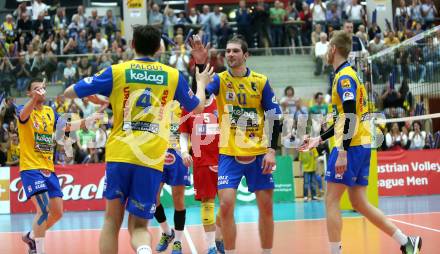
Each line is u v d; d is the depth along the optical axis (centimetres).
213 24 2234
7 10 2547
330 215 639
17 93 1773
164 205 1589
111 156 505
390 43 2083
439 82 1421
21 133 754
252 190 640
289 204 1550
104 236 498
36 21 2173
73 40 2047
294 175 1725
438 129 1762
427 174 1670
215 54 1450
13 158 1627
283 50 2036
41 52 1980
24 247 927
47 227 771
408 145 1695
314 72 2027
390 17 2477
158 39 526
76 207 1579
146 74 511
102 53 1889
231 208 623
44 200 749
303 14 2273
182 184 798
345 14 2281
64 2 2928
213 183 771
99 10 2569
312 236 923
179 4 3119
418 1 2406
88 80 504
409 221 1073
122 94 505
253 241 896
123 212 517
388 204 1438
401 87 1529
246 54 641
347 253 742
